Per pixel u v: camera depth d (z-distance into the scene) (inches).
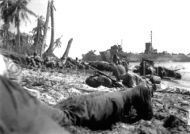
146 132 227.5
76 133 190.1
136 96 261.7
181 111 362.3
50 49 1744.6
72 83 584.7
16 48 1674.5
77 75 885.2
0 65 82.6
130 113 265.0
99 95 230.1
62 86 488.4
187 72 1683.1
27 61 856.3
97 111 220.5
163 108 358.6
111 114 233.5
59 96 370.6
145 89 266.4
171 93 642.2
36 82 460.4
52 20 1803.6
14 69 146.3
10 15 1857.8
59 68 1067.9
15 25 1870.1
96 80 595.8
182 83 1109.1
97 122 221.3
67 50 1409.9
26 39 2142.0
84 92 473.4
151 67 1259.8
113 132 220.8
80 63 1211.9
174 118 267.0
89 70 1168.8
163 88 725.3
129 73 640.4
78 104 214.1
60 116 185.8
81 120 207.8
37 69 842.2
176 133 244.1
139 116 266.5
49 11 1812.3
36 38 2014.0
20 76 153.2
